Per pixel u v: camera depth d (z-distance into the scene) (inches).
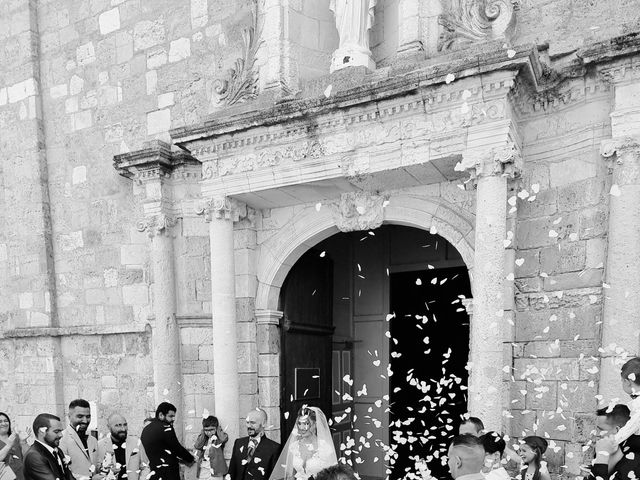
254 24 246.5
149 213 280.7
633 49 168.2
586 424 180.5
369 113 205.0
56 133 327.0
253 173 235.0
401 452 335.3
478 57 177.8
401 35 215.0
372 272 350.0
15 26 334.3
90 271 313.7
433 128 195.2
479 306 182.2
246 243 262.2
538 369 193.3
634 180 170.4
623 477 120.6
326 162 217.8
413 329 346.6
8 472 177.3
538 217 198.7
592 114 187.3
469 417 162.6
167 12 294.7
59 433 175.2
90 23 316.8
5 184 340.5
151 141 276.7
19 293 334.0
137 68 303.4
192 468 255.6
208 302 277.1
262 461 190.4
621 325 168.6
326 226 248.1
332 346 335.9
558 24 201.8
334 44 257.3
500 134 182.4
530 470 156.8
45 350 320.8
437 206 220.4
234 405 243.8
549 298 193.6
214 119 236.7
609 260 173.9
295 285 279.1
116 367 302.5
